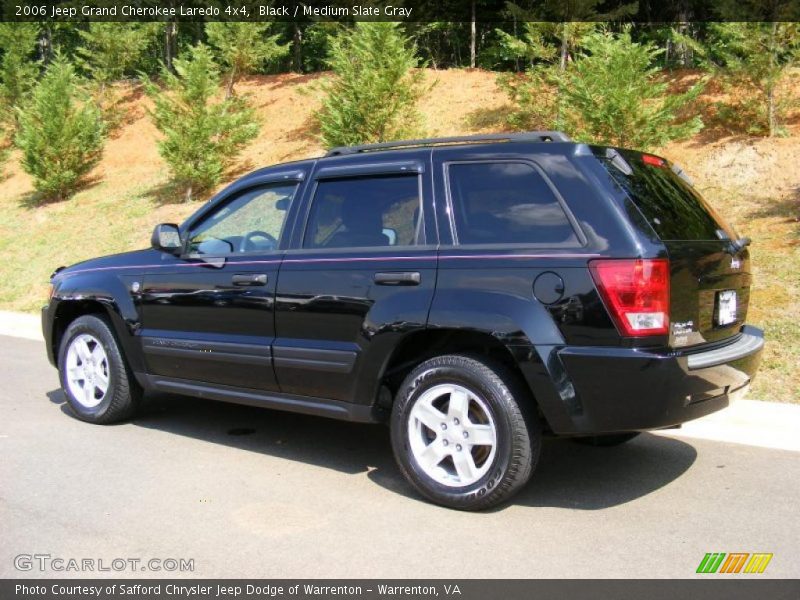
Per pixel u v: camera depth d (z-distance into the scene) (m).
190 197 16.22
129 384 5.82
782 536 3.85
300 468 4.93
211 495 4.43
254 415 6.30
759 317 7.51
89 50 22.98
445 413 4.24
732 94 12.77
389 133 13.66
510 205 4.13
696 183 11.49
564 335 3.82
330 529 3.93
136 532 3.90
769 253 8.87
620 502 4.32
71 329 6.01
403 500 4.35
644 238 3.77
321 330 4.61
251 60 19.41
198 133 15.45
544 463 5.05
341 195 4.77
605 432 3.86
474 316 3.99
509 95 14.65
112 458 5.11
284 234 4.93
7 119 22.33
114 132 21.61
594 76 11.16
